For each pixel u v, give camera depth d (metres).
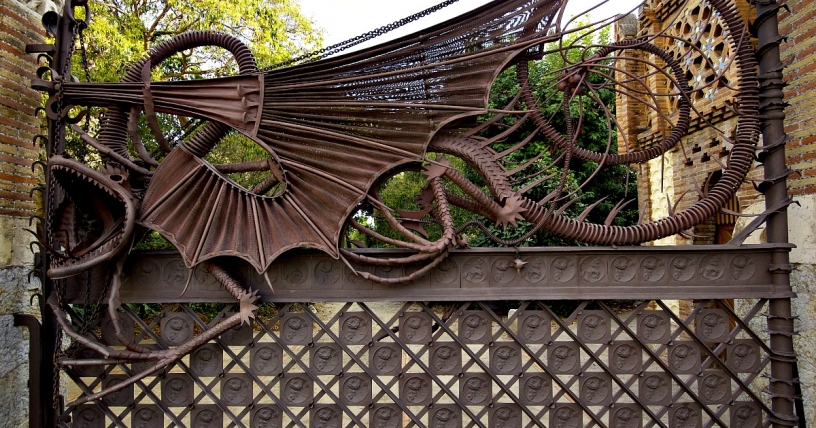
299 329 2.97
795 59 3.10
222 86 2.85
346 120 2.86
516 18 2.85
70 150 6.04
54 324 2.96
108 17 7.62
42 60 3.50
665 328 2.92
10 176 3.15
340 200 2.84
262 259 2.78
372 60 2.84
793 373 2.85
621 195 9.27
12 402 3.06
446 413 2.95
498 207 2.92
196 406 2.96
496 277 2.94
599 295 2.91
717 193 2.95
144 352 2.71
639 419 2.92
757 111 2.97
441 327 2.95
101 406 2.96
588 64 2.90
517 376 2.94
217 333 2.76
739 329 2.92
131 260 2.96
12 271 3.12
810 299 2.95
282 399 2.96
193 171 2.82
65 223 2.89
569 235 2.94
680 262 2.93
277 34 9.17
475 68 2.86
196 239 2.80
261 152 7.89
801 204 3.05
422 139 2.84
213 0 8.18
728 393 2.91
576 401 2.89
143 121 6.88
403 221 2.98
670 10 5.24
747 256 2.91
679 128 3.04
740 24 2.99
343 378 2.97
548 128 3.03
